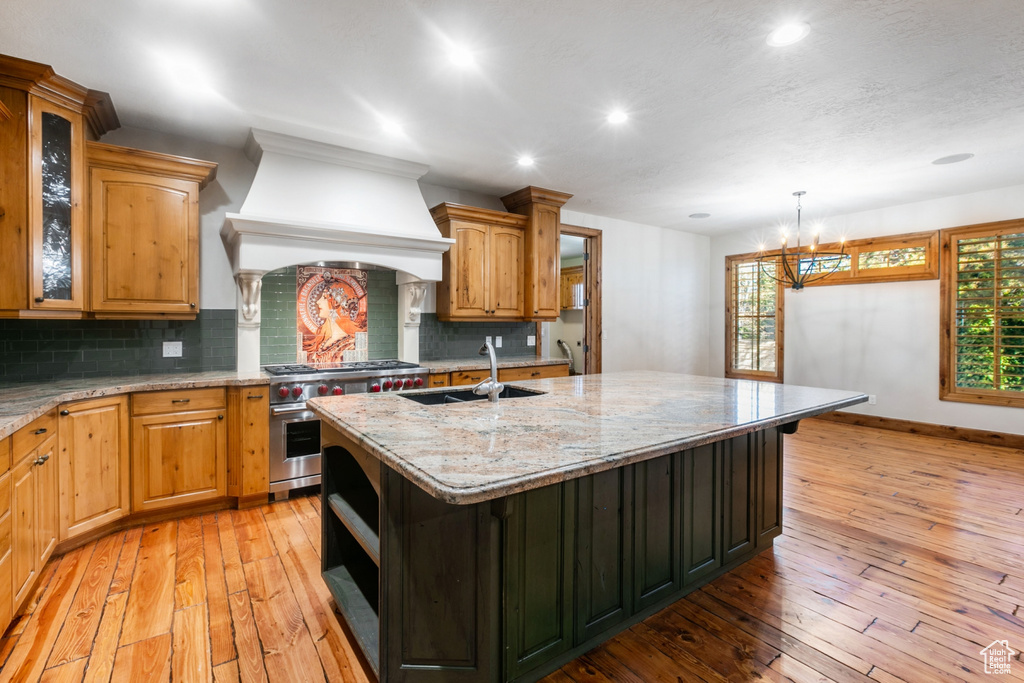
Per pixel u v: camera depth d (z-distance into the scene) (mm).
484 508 1421
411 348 4152
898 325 5234
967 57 2330
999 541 2668
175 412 2863
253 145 3324
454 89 2633
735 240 6719
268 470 3123
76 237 2621
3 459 1745
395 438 1501
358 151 3539
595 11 1980
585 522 1732
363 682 1624
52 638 1814
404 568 1496
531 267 4559
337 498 2119
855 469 3947
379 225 3619
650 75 2492
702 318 6953
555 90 2643
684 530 2096
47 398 2238
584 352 5781
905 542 2664
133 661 1701
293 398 3199
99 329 3078
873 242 5363
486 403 2148
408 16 2004
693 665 1716
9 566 1788
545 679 1639
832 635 1883
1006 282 4582
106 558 2428
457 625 1465
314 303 3857
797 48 2252
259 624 1929
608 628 1825
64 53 2258
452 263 4148
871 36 2158
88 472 2510
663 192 4672
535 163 3830
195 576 2275
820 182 4352
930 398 5035
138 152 2854
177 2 1895
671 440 1495
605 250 5754
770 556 2512
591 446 1413
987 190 4613
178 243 3027
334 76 2488
